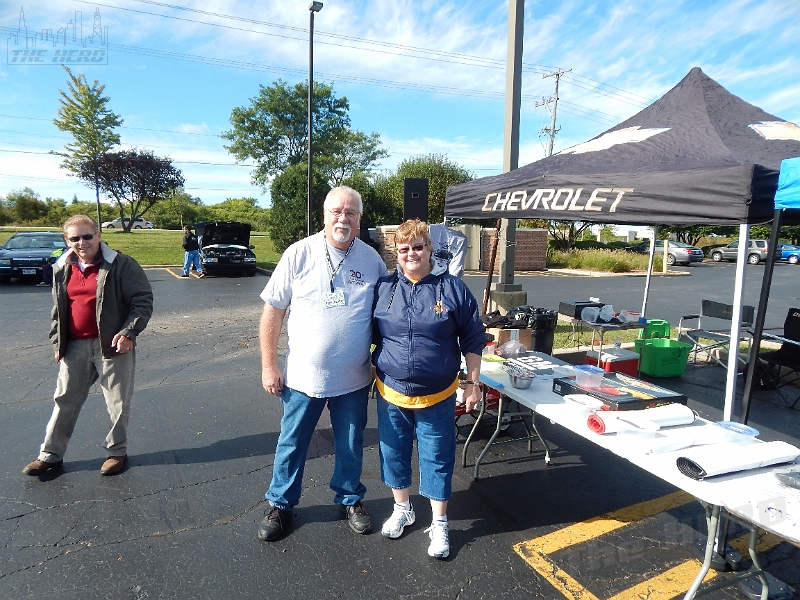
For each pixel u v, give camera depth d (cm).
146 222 4978
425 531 292
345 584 248
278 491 285
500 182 411
